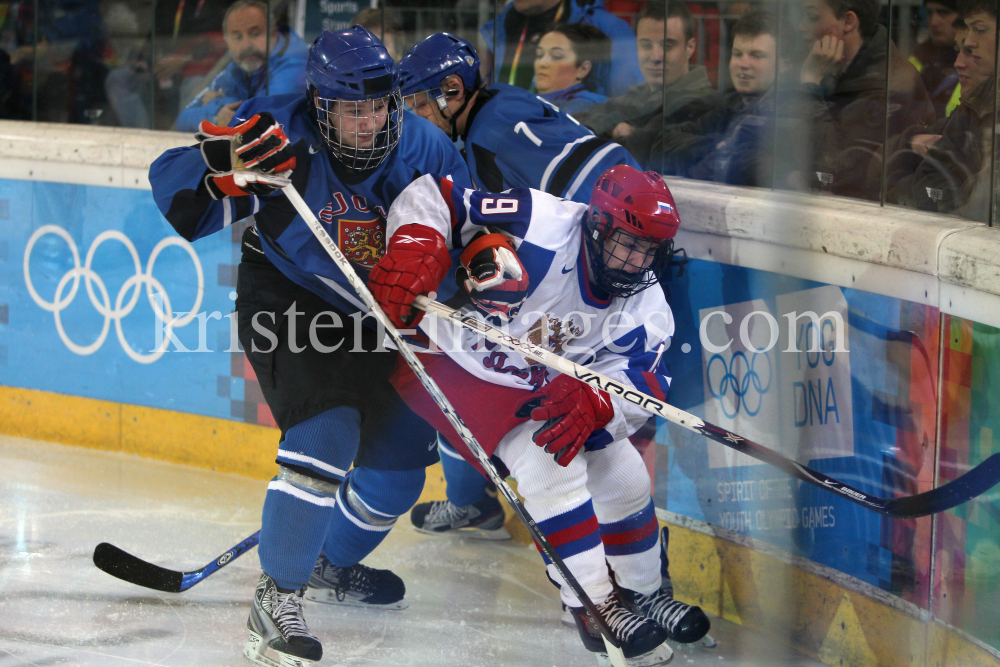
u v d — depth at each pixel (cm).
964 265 671
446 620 869
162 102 1249
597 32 1009
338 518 873
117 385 1279
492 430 756
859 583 781
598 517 805
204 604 873
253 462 1204
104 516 1068
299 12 1155
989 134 723
